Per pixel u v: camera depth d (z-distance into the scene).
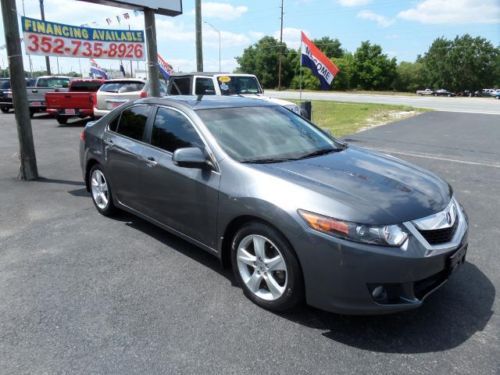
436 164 8.42
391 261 2.72
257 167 3.39
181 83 12.40
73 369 2.62
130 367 2.63
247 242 3.33
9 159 9.16
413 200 3.04
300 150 3.96
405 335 2.96
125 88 14.16
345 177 3.31
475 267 3.96
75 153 9.91
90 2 7.96
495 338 2.93
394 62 87.81
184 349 2.80
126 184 4.71
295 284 3.01
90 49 9.52
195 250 4.36
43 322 3.10
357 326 3.07
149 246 4.45
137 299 3.41
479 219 5.27
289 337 2.94
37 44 8.59
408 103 27.42
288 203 2.98
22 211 5.60
